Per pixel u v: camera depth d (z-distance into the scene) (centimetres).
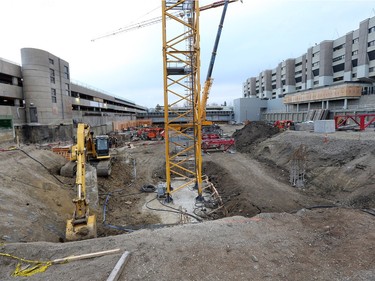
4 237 773
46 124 3538
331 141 2252
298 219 815
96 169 1877
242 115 9006
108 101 7569
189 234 699
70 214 1243
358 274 509
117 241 667
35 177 1375
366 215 815
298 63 7950
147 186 1912
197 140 1703
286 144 2730
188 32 1566
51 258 596
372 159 1606
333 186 1648
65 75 4084
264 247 624
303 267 540
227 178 2075
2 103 3606
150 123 8825
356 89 4847
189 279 498
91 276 504
